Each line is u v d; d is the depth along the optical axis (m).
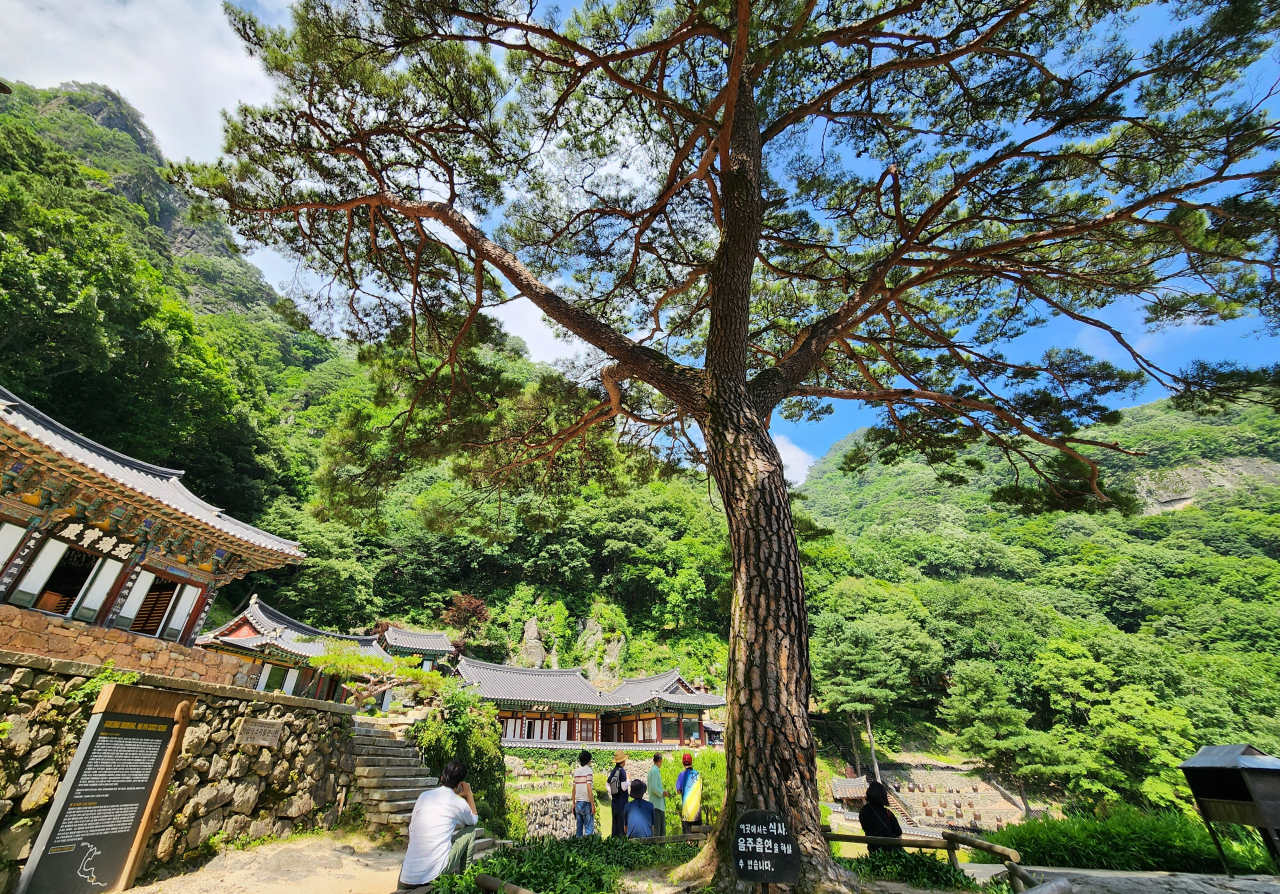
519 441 8.60
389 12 5.40
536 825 14.91
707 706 26.02
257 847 6.02
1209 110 5.61
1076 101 5.86
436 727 11.01
